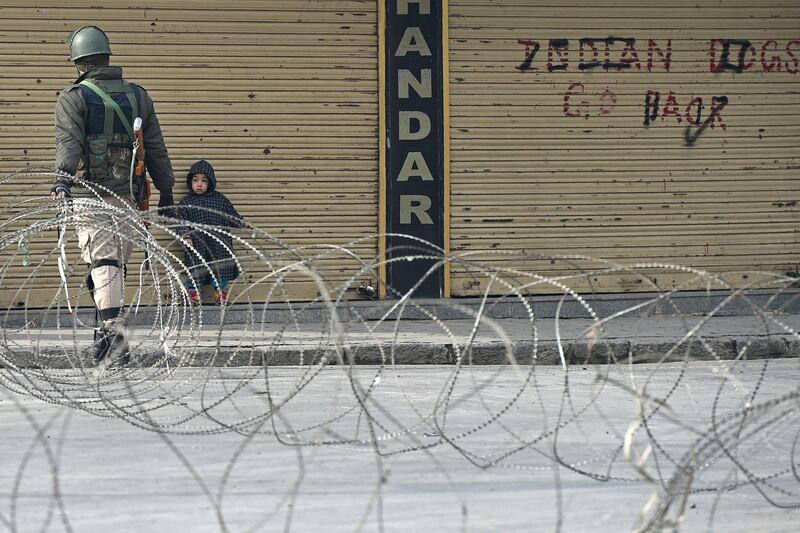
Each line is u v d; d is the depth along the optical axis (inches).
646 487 746.8
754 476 756.6
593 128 1780.3
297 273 1717.5
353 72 1734.7
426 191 1748.3
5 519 644.7
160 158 1302.9
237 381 1178.6
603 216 1788.9
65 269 1116.5
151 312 1643.7
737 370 1322.6
